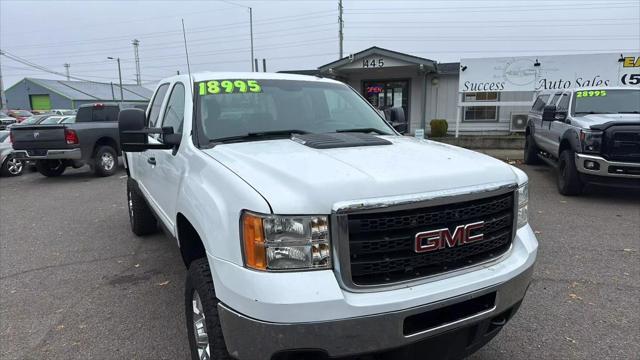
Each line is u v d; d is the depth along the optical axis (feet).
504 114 56.59
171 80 13.80
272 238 6.43
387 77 60.39
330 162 7.69
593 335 10.75
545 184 29.53
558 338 10.63
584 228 19.40
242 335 6.56
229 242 6.84
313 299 6.23
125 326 11.62
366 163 7.63
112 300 13.19
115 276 15.03
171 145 10.70
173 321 11.84
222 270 6.90
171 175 10.91
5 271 15.81
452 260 7.24
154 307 12.67
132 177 18.61
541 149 34.09
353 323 6.35
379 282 6.71
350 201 6.48
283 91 12.13
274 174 7.22
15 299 13.42
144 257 16.83
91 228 21.21
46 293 13.80
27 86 203.82
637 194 26.27
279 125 11.07
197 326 8.61
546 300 12.59
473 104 49.93
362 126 12.01
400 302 6.57
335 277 6.49
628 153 22.67
